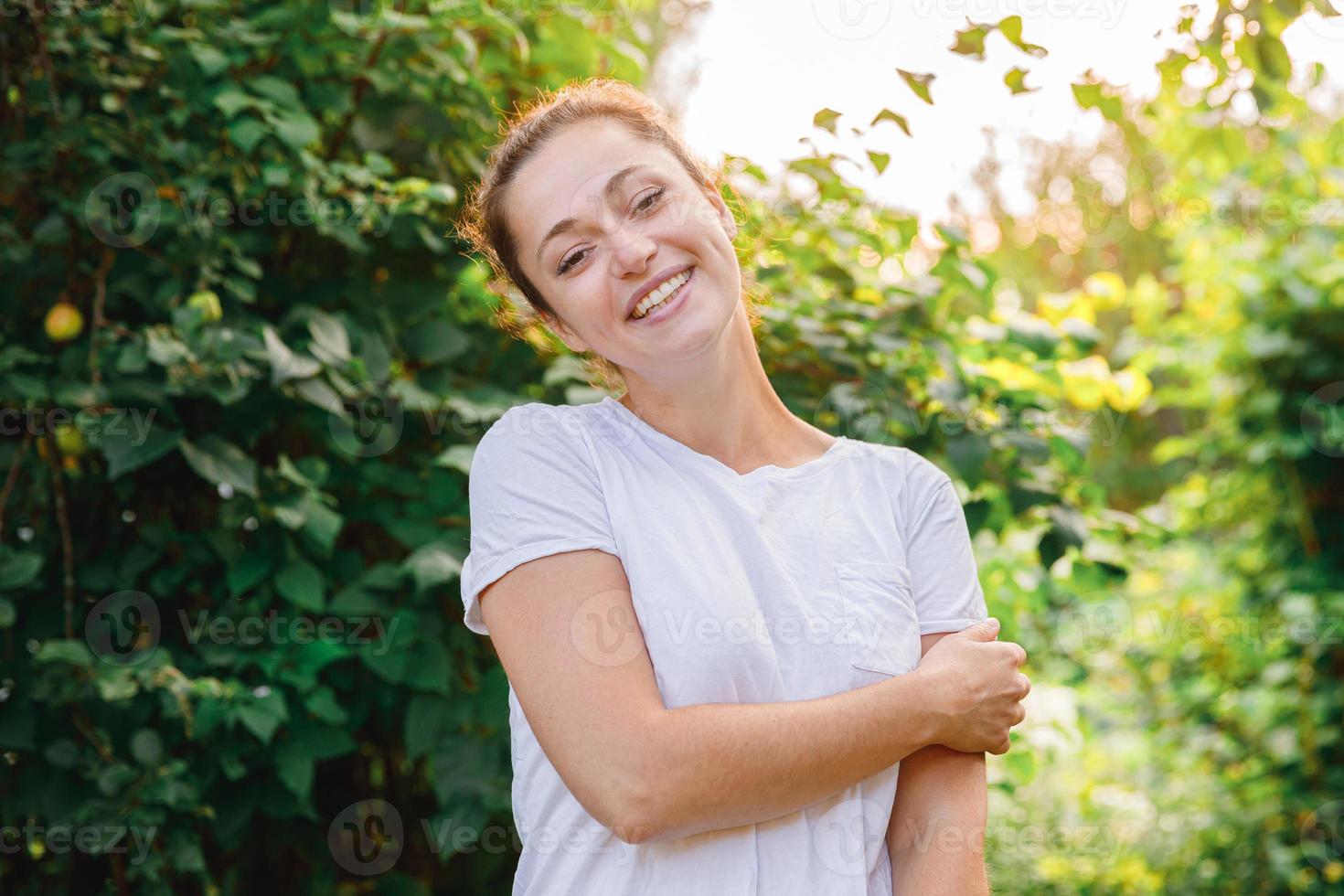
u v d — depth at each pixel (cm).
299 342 193
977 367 218
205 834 198
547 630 105
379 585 189
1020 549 261
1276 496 414
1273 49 187
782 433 124
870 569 115
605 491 110
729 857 102
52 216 191
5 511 193
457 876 218
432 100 214
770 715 101
